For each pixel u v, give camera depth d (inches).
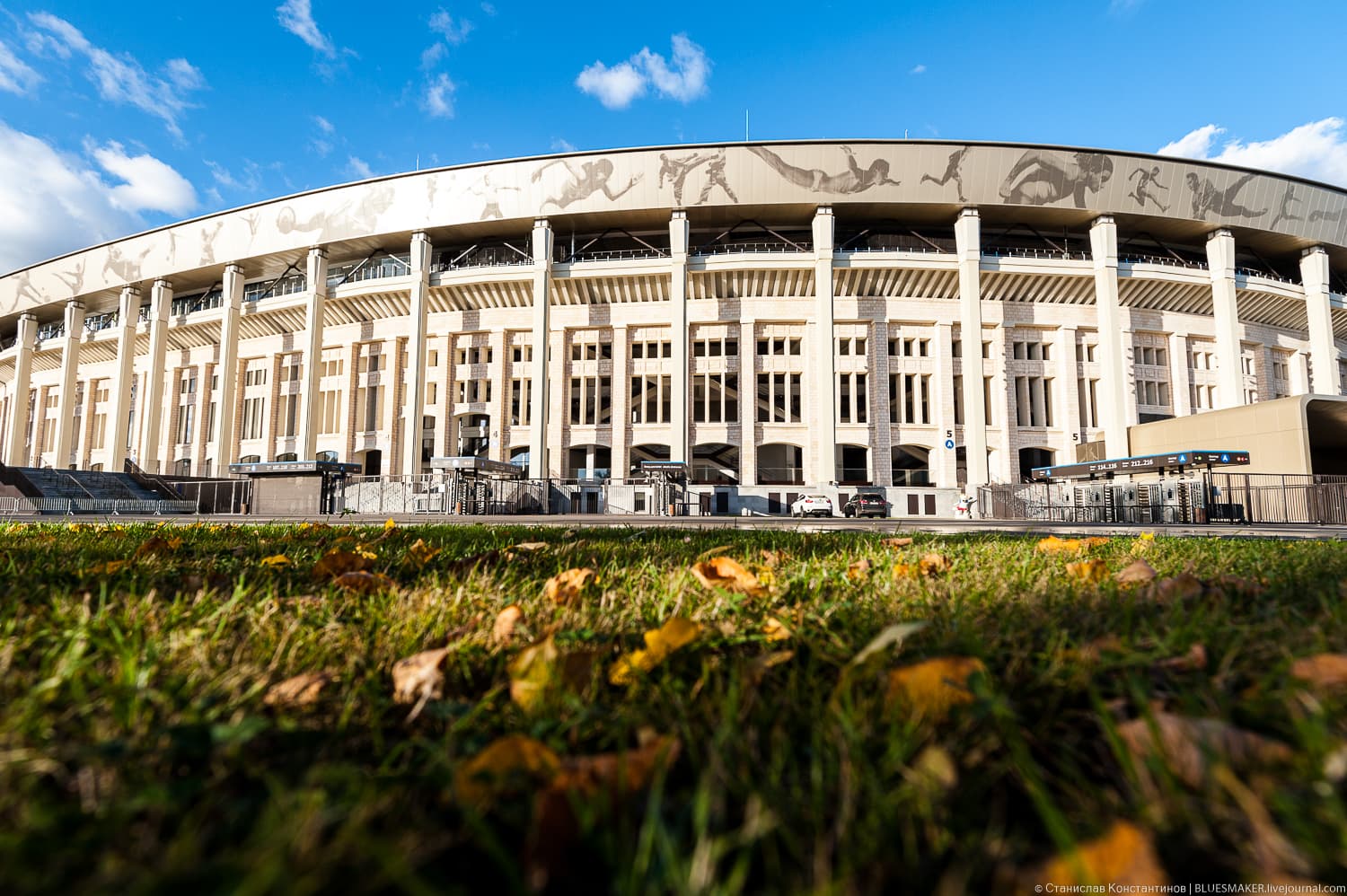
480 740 35.2
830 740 32.9
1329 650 40.8
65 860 20.2
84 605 59.7
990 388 1627.7
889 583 89.7
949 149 1547.7
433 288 1691.7
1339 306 1766.7
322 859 19.7
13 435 2121.1
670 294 1670.8
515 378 1690.5
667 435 1609.3
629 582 90.6
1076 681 40.4
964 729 33.2
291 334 1867.6
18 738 31.8
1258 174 1625.2
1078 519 1128.8
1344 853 19.5
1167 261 1760.6
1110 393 1529.3
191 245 1857.8
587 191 1604.3
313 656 50.1
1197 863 21.1
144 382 2020.2
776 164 1560.0
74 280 2017.7
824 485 1518.2
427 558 122.4
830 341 1550.2
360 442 1732.3
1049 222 1662.2
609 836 23.1
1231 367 1594.5
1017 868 21.6
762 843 24.2
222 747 30.7
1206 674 40.4
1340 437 1162.0
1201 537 197.3
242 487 1362.0
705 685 43.1
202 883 16.8
